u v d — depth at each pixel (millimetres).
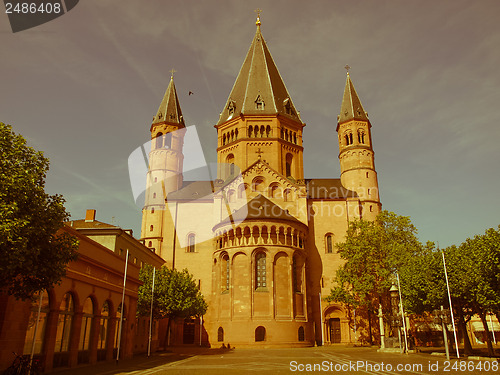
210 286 65375
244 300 52719
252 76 76000
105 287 32500
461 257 37375
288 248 54969
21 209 17938
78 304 28156
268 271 53531
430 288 37500
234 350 48562
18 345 21719
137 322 49250
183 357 38562
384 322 55531
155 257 59562
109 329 34281
